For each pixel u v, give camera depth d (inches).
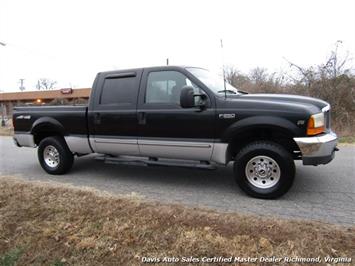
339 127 465.4
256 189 181.5
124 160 220.1
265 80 585.6
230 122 180.9
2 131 702.5
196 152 193.3
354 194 185.5
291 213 157.6
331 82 511.8
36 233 145.2
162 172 250.2
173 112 195.5
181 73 197.5
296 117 168.6
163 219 147.2
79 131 234.1
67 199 176.9
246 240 126.6
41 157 259.1
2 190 196.5
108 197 177.3
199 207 165.6
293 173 173.9
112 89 220.5
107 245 132.3
